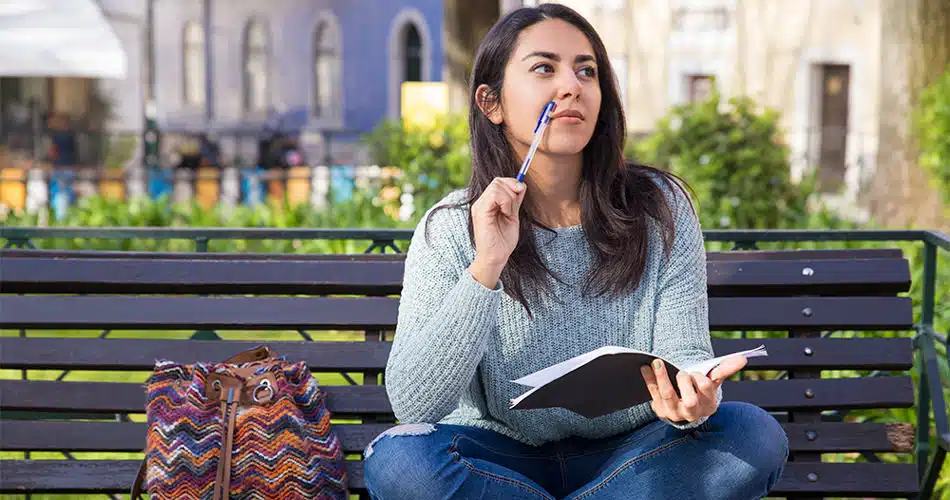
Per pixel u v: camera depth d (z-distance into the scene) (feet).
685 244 9.11
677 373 7.73
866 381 10.50
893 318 10.59
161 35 101.04
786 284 10.60
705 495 8.38
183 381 9.37
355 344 10.32
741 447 8.34
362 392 10.24
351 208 24.84
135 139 71.67
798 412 10.53
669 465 8.39
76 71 34.24
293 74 102.53
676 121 28.27
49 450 10.23
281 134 75.41
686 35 77.15
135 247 21.84
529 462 9.08
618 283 8.83
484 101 9.09
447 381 8.38
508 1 49.29
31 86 84.17
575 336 8.91
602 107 9.06
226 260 10.46
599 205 8.92
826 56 70.90
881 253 10.77
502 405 9.00
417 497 8.31
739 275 10.59
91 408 10.22
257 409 9.26
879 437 10.41
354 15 100.12
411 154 31.12
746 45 74.79
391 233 11.07
